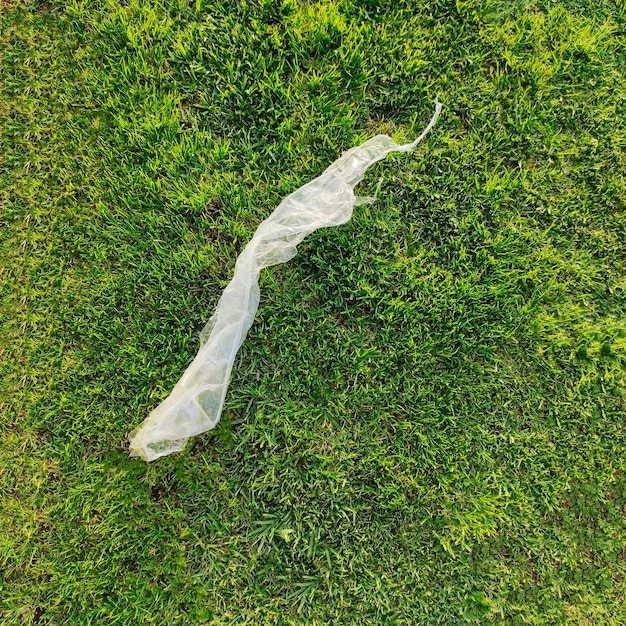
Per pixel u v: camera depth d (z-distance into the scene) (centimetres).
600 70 192
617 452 183
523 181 188
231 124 184
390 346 181
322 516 172
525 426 183
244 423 174
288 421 174
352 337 180
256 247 172
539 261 186
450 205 184
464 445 178
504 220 187
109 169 181
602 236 190
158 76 183
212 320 173
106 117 183
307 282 181
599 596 176
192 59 183
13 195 182
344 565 170
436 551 173
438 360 182
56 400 173
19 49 185
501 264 184
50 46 185
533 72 189
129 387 174
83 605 165
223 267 180
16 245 180
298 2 188
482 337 183
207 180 182
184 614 166
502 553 177
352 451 176
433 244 186
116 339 176
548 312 188
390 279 182
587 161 192
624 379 186
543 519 179
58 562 167
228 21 184
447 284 183
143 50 183
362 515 174
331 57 186
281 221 174
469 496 176
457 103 188
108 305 177
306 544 170
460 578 173
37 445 173
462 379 181
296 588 169
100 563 167
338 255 180
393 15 188
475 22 190
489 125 188
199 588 168
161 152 180
